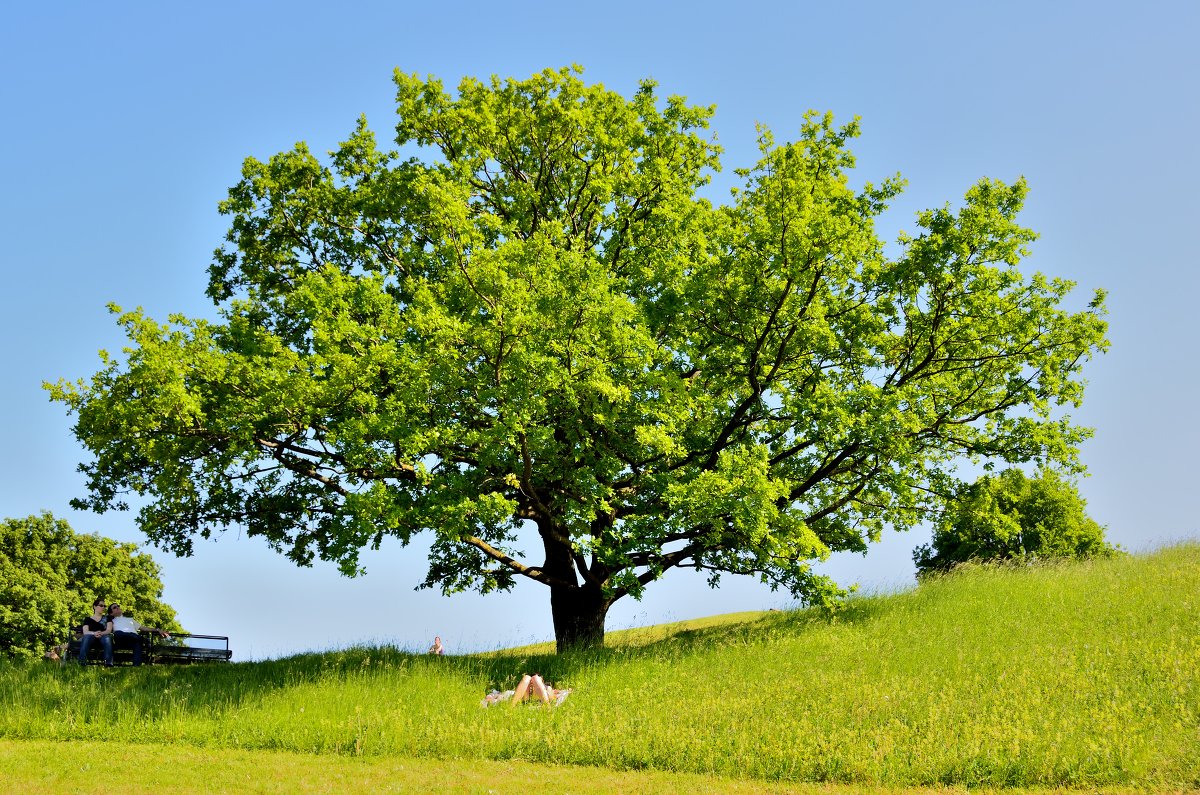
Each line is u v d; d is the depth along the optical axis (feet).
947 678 54.13
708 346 72.02
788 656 61.41
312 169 79.15
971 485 78.59
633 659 63.41
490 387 59.47
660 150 79.30
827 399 69.36
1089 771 40.83
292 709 54.19
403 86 77.30
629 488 72.08
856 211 71.56
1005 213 70.74
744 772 43.73
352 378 58.54
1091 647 57.41
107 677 63.26
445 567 80.43
